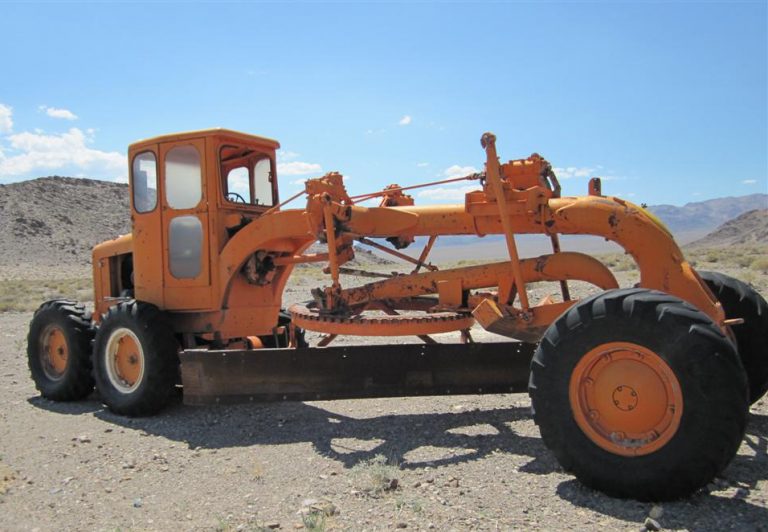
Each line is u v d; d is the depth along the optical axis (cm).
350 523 401
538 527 383
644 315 418
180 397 796
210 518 425
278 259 757
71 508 453
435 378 604
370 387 614
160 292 775
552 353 445
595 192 581
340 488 466
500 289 605
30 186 9375
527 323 551
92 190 10162
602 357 432
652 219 547
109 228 8931
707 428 395
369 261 6662
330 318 625
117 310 736
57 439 630
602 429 431
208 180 746
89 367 800
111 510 447
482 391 598
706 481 401
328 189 648
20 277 5238
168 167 771
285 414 702
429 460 519
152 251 782
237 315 763
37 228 8119
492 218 599
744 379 400
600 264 575
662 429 415
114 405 724
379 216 640
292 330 849
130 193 801
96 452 585
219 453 573
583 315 438
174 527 413
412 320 607
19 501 468
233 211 769
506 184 566
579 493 434
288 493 462
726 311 580
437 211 630
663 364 411
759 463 479
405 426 625
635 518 392
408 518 403
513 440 561
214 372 650
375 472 477
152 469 535
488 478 470
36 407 779
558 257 586
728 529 370
